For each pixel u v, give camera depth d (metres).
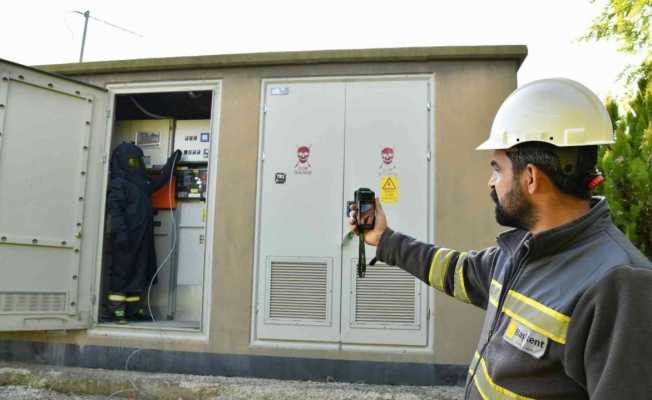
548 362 0.99
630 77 6.81
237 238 4.19
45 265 4.18
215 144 4.34
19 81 4.12
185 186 5.16
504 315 1.14
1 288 3.96
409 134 4.09
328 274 4.05
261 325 4.07
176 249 5.12
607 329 0.89
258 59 4.26
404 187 4.05
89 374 4.02
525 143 1.13
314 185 4.16
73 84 4.41
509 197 1.17
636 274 0.89
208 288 4.19
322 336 4.00
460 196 3.98
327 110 4.21
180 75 4.47
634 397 0.82
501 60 4.06
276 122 4.26
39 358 4.36
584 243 1.04
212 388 3.75
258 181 4.22
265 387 3.72
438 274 1.61
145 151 5.24
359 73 4.19
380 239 1.76
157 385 3.84
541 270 1.08
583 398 0.96
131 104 5.32
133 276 4.69
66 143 4.36
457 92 4.07
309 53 4.20
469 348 3.84
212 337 4.11
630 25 6.96
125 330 4.30
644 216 3.60
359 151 4.13
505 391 1.06
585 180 1.10
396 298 3.97
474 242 3.93
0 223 3.98
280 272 4.11
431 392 3.62
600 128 1.10
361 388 3.72
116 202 4.56
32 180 4.16
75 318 4.29
